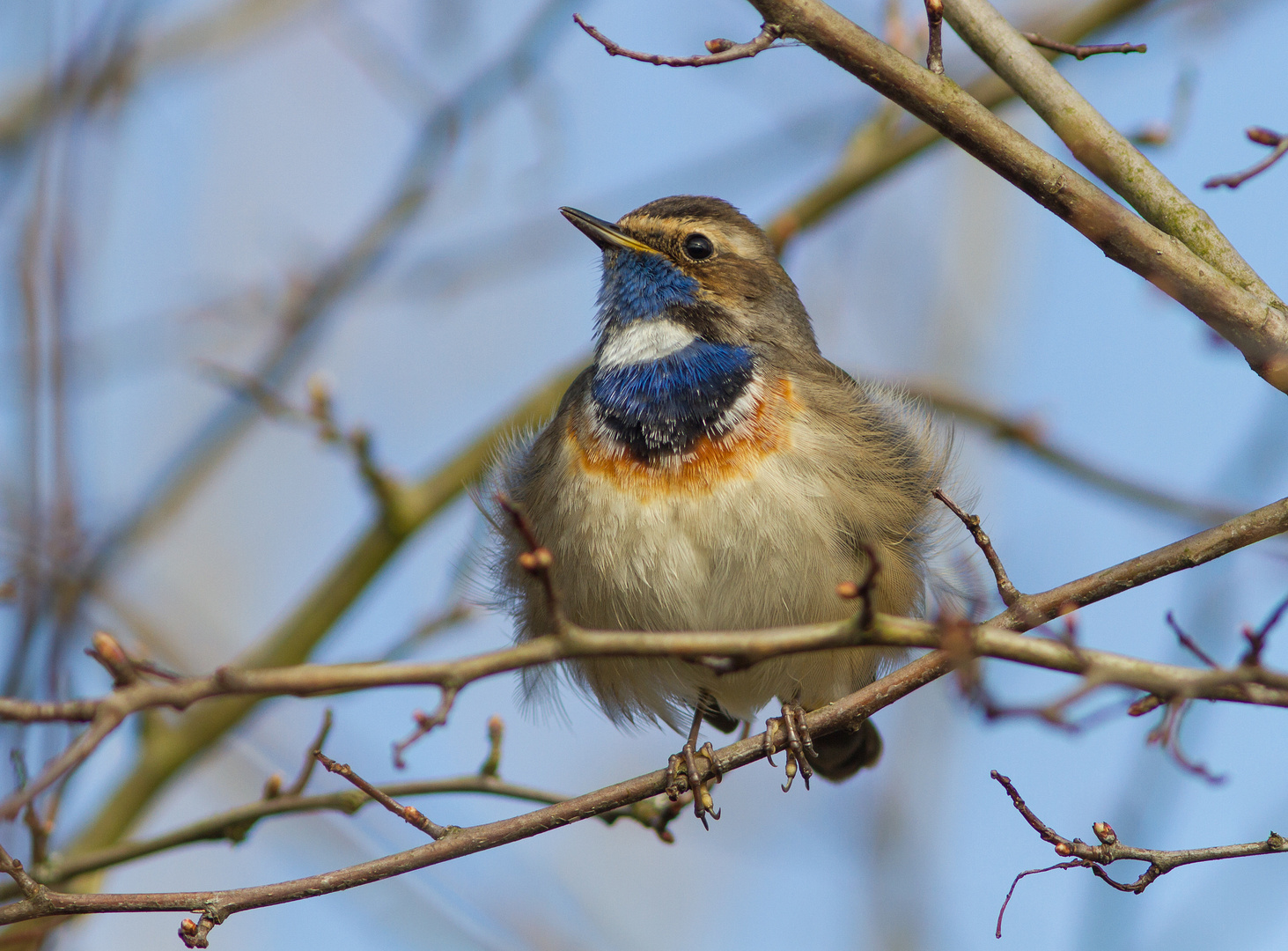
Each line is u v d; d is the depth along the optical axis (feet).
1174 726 23.30
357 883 27.55
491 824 28.43
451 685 22.79
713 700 41.11
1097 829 28.55
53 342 38.63
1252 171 27.96
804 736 34.12
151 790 44.14
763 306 39.22
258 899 27.12
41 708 21.86
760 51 26.58
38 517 37.58
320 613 47.32
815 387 37.24
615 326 39.09
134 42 40.52
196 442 47.44
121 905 26.78
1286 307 27.61
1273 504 27.04
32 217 38.91
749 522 34.91
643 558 35.42
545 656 23.18
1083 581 27.50
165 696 21.91
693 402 36.01
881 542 35.83
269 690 22.16
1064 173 27.25
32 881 26.53
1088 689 23.21
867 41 26.84
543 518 37.22
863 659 37.65
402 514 47.03
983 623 27.63
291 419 45.78
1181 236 28.40
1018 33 29.78
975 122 27.07
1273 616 22.95
